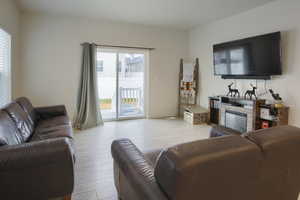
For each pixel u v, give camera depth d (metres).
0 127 1.76
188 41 5.68
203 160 0.87
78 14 4.23
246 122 3.71
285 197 1.32
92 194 1.97
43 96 4.38
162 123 4.87
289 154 1.18
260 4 3.63
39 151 1.51
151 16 4.35
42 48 4.27
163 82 5.51
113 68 5.07
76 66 4.56
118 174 1.67
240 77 4.09
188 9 3.90
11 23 3.43
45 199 1.60
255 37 3.62
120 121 5.04
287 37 3.31
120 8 3.86
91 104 4.56
